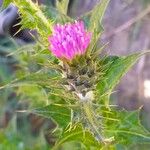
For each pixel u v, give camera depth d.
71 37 0.11
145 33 0.28
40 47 0.13
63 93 0.11
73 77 0.11
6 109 0.26
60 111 0.12
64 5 0.13
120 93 0.29
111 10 0.29
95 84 0.11
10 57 0.25
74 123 0.12
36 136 0.25
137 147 0.23
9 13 0.15
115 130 0.13
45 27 0.12
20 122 0.26
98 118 0.12
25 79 0.11
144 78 0.28
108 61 0.12
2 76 0.25
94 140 0.13
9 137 0.23
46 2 0.18
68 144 0.18
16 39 0.17
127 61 0.11
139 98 0.28
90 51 0.11
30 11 0.12
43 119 0.25
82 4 0.26
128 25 0.26
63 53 0.11
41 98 0.18
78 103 0.11
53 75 0.12
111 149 0.13
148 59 0.29
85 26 0.13
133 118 0.13
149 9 0.25
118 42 0.29
